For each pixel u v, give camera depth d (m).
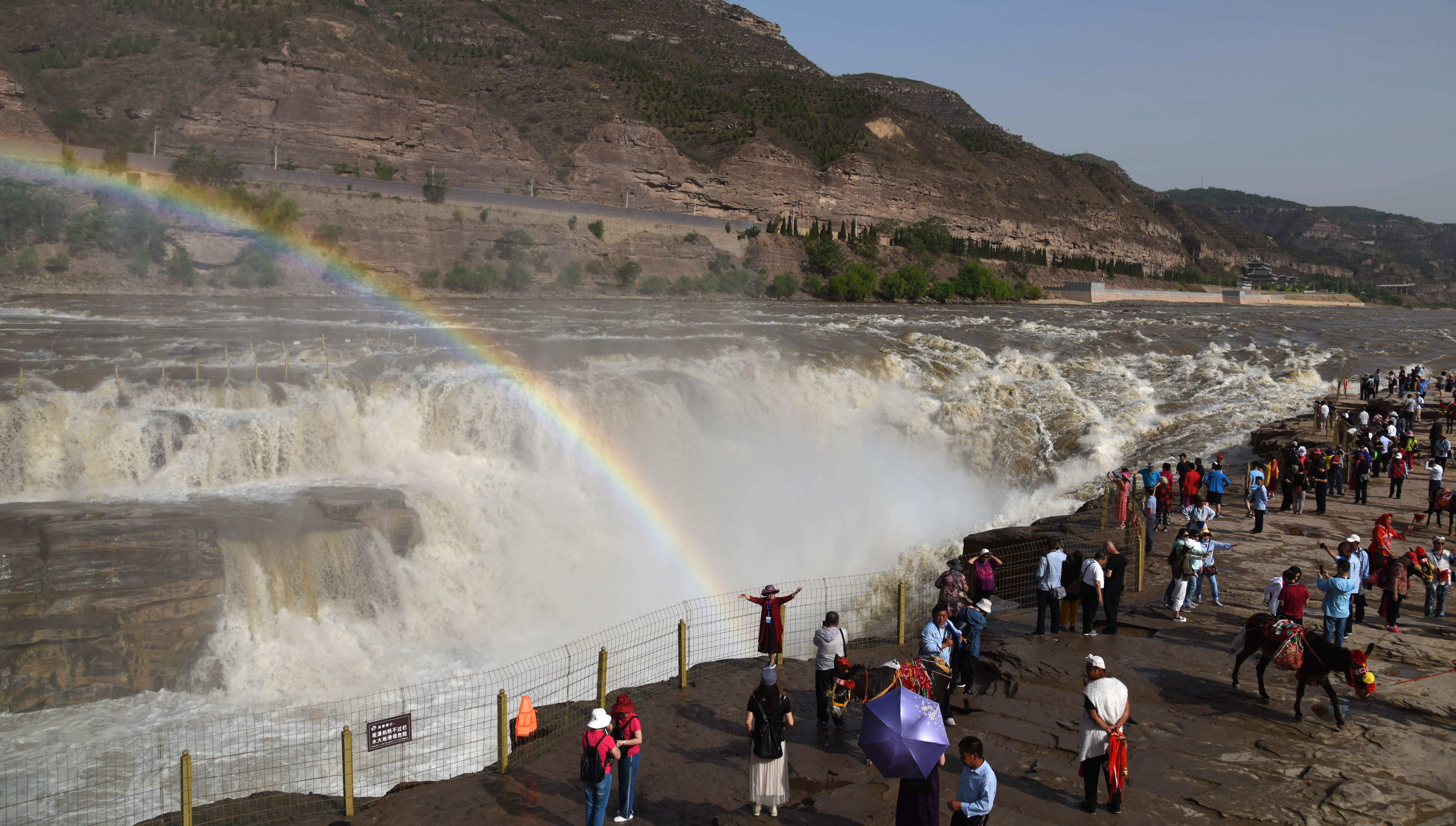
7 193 73.81
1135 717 14.14
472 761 17.02
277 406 32.53
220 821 13.33
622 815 11.51
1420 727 13.68
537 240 107.31
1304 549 24.59
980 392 49.19
